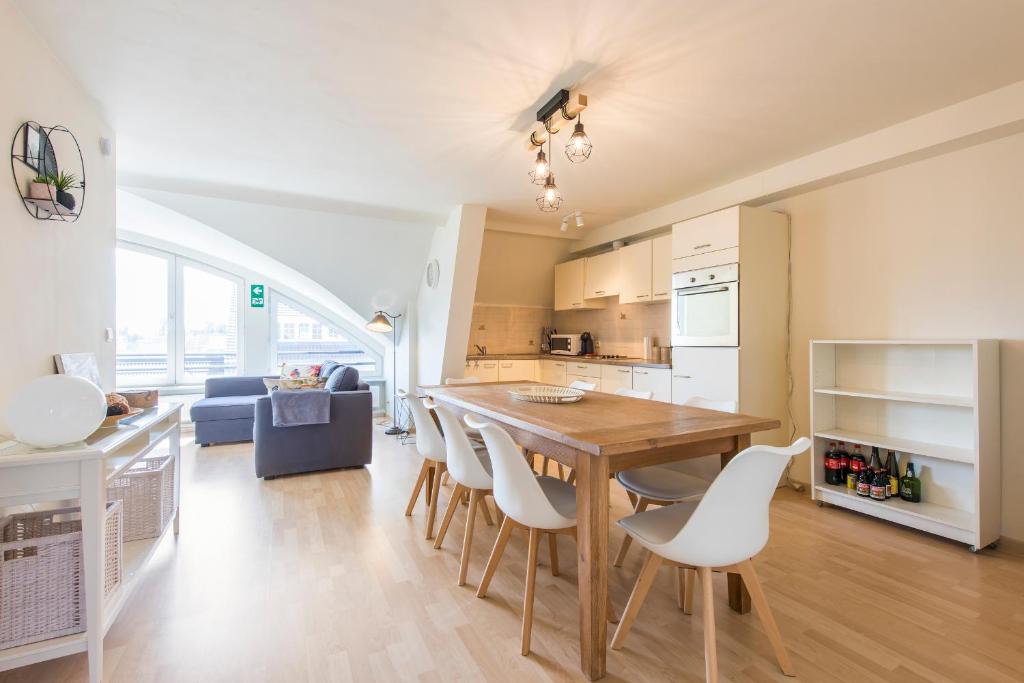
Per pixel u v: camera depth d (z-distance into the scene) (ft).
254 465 13.21
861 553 7.75
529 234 17.37
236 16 5.74
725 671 4.96
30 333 6.00
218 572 7.09
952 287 8.74
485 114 8.27
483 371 18.19
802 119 8.52
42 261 6.30
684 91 7.48
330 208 14.21
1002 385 8.13
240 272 19.58
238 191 12.69
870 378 9.96
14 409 4.63
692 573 6.03
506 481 5.54
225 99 7.77
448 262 15.07
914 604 6.24
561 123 8.03
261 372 19.89
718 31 5.99
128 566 6.19
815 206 10.95
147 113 8.21
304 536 8.46
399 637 5.56
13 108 5.60
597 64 6.71
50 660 5.11
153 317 18.38
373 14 5.68
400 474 12.55
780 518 9.32
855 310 10.23
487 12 5.64
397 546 8.05
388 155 10.12
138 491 7.14
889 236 9.64
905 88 7.47
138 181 11.82
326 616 5.98
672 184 12.12
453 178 11.64
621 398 8.43
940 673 4.92
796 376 11.41
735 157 10.30
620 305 17.66
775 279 11.39
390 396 21.27
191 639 5.50
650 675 4.93
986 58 6.65
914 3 5.50
